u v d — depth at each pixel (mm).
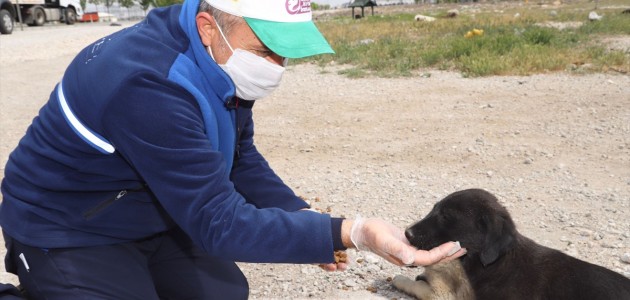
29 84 14039
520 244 3971
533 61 13320
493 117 9445
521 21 26141
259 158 3543
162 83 2551
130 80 2521
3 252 5277
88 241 2902
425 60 14656
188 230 2639
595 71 12648
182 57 2646
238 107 2959
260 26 2557
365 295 4441
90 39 24047
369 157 7770
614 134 8258
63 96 2727
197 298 3412
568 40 17188
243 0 2535
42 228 2842
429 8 57844
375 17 39250
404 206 6043
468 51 15055
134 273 3035
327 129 9219
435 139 8391
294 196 3551
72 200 2830
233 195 2654
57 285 2898
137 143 2547
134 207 2902
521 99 10531
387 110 10227
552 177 6766
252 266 4953
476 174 6973
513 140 8195
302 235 2578
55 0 36312
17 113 11109
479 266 3961
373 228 2574
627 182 6508
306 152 8125
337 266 3412
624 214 5652
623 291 3592
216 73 2688
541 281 3801
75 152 2709
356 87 12320
